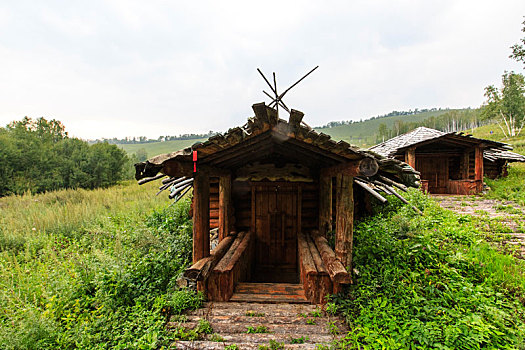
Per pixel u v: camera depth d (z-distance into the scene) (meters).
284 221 6.81
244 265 5.45
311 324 3.27
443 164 14.01
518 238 5.57
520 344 2.56
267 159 6.81
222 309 3.65
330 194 5.84
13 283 4.38
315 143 3.08
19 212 9.73
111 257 4.79
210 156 3.58
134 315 3.38
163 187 8.49
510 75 37.00
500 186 12.27
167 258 4.72
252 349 2.85
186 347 2.89
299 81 4.41
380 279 3.70
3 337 2.86
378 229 5.29
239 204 6.94
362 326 3.02
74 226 8.14
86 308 3.79
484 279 3.76
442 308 3.08
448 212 7.71
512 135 37.53
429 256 4.20
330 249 4.70
